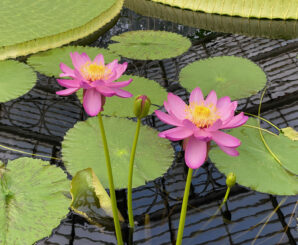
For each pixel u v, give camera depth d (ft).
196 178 4.94
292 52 6.92
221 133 3.98
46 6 7.93
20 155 5.07
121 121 5.34
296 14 8.33
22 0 8.16
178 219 4.63
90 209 4.61
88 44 7.12
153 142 5.16
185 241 4.50
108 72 4.22
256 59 6.73
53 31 6.77
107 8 7.91
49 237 4.45
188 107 4.13
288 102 5.66
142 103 4.09
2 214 4.50
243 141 5.18
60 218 4.53
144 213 4.66
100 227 4.54
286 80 6.02
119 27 7.95
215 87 5.85
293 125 5.41
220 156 5.06
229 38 7.56
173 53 6.69
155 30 7.87
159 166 4.96
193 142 3.98
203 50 7.03
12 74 5.82
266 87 5.90
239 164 4.99
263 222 4.62
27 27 6.88
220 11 8.72
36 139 5.22
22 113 5.48
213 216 4.66
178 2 9.07
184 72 6.13
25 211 4.53
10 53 6.19
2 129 5.28
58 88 5.79
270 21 8.46
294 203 4.74
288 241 4.49
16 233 4.41
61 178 4.80
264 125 5.42
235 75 6.08
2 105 5.53
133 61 6.48
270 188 4.82
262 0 8.45
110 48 6.72
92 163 4.92
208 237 4.52
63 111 5.53
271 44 7.25
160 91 5.75
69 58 6.26
